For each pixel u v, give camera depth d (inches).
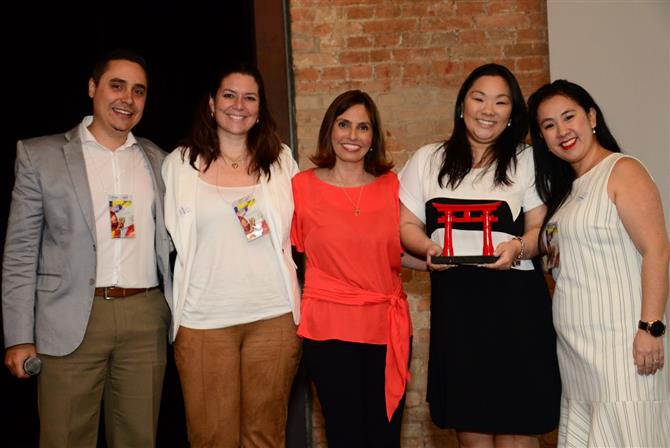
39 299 104.4
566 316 97.3
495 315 100.1
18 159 105.1
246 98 107.7
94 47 220.1
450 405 101.2
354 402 102.4
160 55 218.7
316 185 108.2
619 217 93.7
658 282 91.0
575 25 142.4
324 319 103.3
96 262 103.8
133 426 107.4
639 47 140.7
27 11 218.2
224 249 104.6
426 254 102.5
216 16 217.3
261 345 106.0
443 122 149.9
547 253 101.6
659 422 92.9
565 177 102.4
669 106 139.9
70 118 221.9
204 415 105.0
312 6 149.8
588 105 99.7
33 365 101.3
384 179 109.1
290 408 148.9
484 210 101.2
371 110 108.2
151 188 110.0
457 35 150.2
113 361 107.4
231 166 109.3
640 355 91.4
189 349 104.6
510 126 105.5
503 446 103.1
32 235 104.0
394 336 103.7
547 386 100.7
